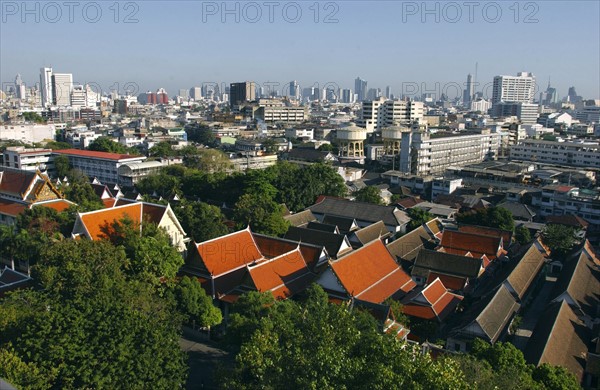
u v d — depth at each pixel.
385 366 34.25
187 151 178.12
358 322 48.56
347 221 109.50
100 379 39.25
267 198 107.38
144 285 57.84
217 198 123.38
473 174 169.62
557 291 78.12
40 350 40.25
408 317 68.81
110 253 61.75
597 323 70.00
